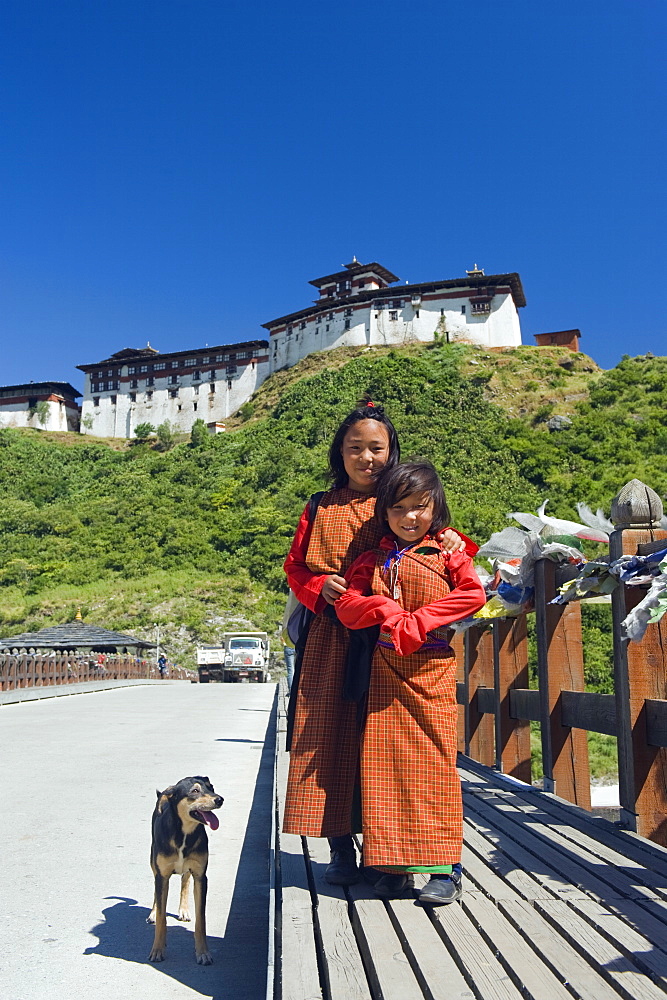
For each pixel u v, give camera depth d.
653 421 72.50
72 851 4.74
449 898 2.74
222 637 41.09
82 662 22.61
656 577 3.36
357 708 3.07
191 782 3.11
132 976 3.03
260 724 12.55
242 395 98.50
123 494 82.44
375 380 82.38
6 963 3.13
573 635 4.95
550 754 4.84
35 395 106.12
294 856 3.59
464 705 7.34
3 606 58.81
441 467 67.50
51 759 8.26
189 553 65.69
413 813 2.80
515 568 5.38
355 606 2.88
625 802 3.83
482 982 2.08
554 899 2.72
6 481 89.00
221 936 3.54
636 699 3.78
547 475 65.62
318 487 71.44
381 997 2.06
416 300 89.38
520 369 84.75
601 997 1.96
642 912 2.54
